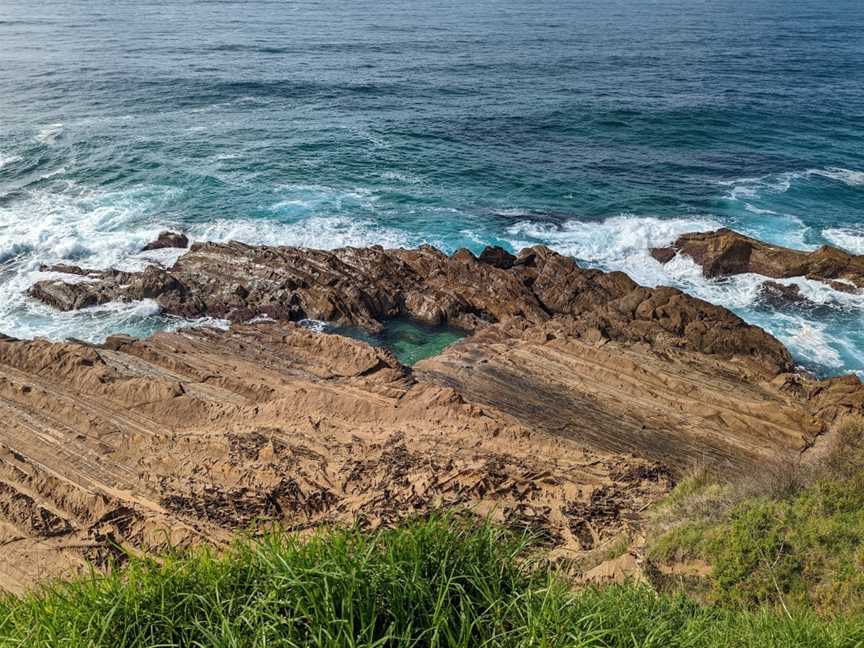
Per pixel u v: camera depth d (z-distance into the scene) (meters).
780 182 44.69
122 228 35.06
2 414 19.73
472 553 5.92
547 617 5.41
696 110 61.75
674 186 43.69
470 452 18.09
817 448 19.20
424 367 24.45
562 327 26.83
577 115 59.66
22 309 28.27
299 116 57.06
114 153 45.41
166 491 16.39
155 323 27.81
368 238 35.31
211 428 19.52
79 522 15.51
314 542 5.74
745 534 11.20
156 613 5.34
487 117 58.53
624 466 17.75
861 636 7.36
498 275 30.16
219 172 43.28
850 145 52.94
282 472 16.83
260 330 26.75
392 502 15.53
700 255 32.97
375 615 5.13
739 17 154.12
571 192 42.34
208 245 32.22
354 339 26.67
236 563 5.82
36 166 42.53
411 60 84.62
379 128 54.34
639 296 28.17
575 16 147.12
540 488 16.30
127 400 20.61
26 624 5.52
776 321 28.84
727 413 21.22
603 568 11.82
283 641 4.92
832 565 10.27
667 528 13.12
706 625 7.95
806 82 76.62
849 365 25.88
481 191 42.28
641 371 23.62
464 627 5.17
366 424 19.78
